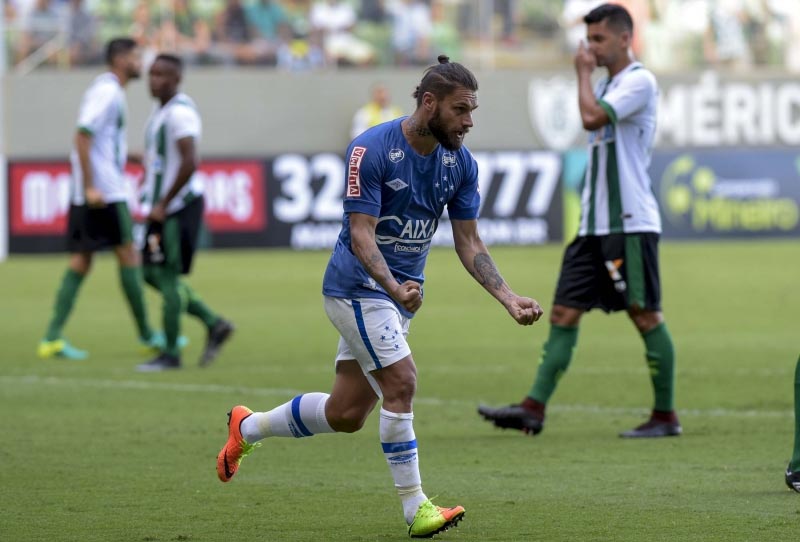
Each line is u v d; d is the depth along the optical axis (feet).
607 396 107.34
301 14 306.76
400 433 57.88
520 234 274.77
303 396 62.13
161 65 121.60
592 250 88.74
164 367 124.77
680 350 135.33
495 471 75.36
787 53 311.47
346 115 296.51
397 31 311.68
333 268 59.26
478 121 296.92
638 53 306.55
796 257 248.73
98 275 235.40
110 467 76.79
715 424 92.73
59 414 98.17
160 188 122.83
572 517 61.77
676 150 288.71
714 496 66.69
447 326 160.76
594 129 87.81
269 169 268.82
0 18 282.77
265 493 68.80
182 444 85.20
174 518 62.28
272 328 159.02
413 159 58.34
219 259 255.29
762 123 303.27
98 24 291.79
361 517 62.54
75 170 132.67
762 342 141.49
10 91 282.56
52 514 63.21
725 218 280.72
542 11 317.22
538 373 87.76
